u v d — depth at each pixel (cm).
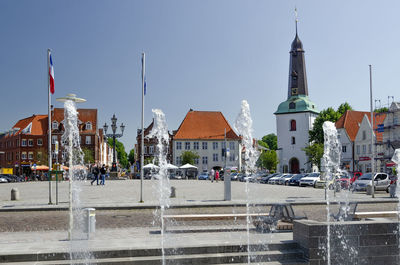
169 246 948
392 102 6419
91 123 10294
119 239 1101
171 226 1402
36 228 1430
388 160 6362
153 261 907
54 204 2167
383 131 6569
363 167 7338
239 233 1181
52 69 2350
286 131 10250
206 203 2161
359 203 2370
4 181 6919
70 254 921
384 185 3538
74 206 2038
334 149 3944
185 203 2167
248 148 1809
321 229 923
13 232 1336
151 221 1593
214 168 10119
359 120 8325
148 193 3055
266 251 960
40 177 7425
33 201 2383
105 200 2409
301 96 10238
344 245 935
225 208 2067
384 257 955
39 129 10031
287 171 10194
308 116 9962
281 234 1137
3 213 1894
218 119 10594
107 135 4425
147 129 10175
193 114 10538
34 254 910
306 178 4862
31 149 9900
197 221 1533
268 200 2431
